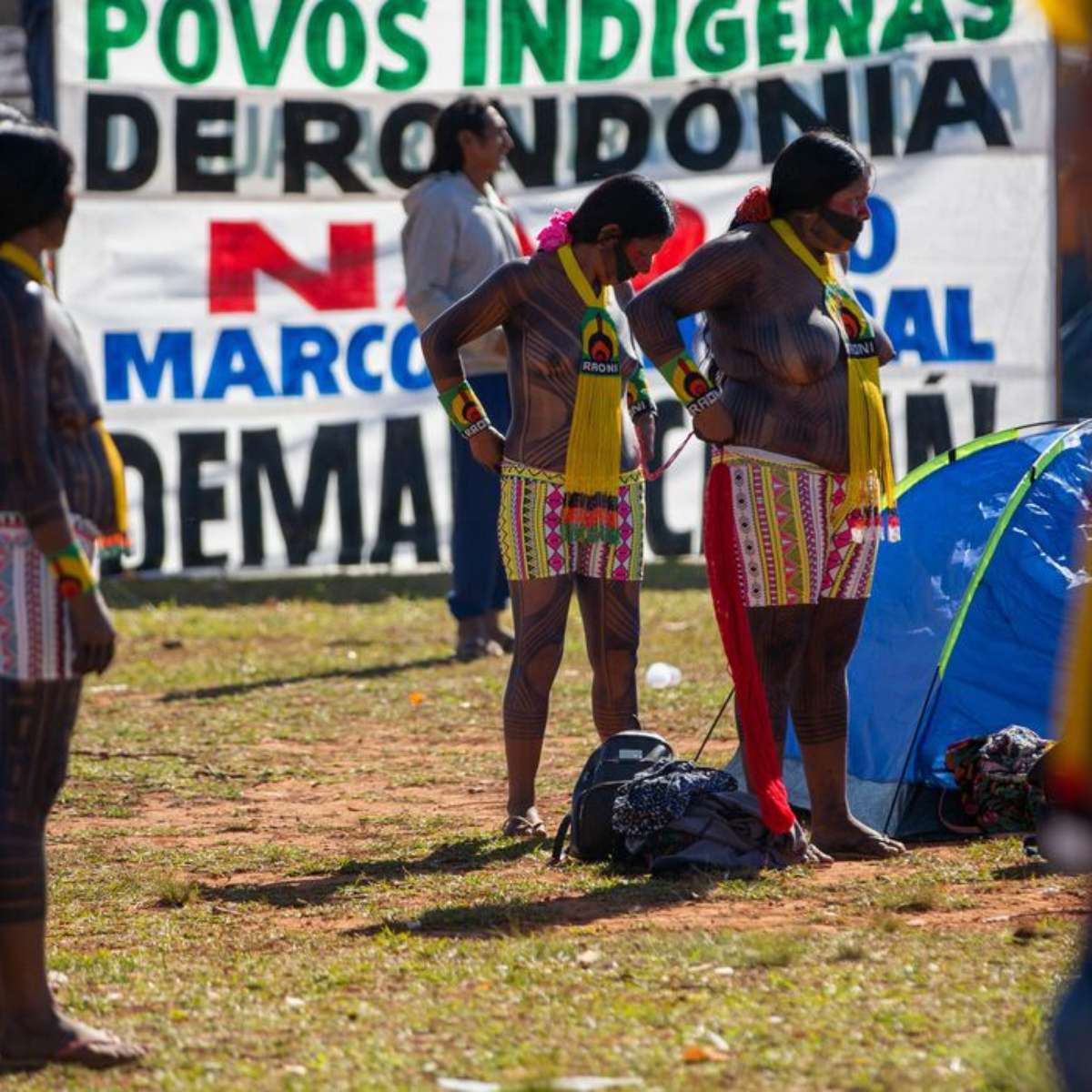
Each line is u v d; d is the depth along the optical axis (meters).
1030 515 17.66
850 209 15.01
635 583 16.84
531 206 36.91
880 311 37.09
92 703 25.62
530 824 17.00
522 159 36.88
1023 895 14.04
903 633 17.66
